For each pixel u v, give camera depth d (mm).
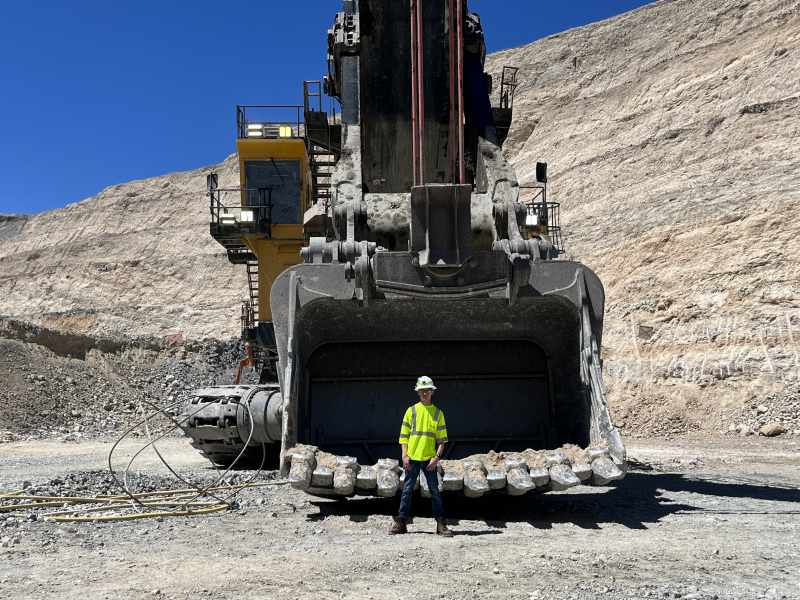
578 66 45531
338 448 7113
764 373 18891
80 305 55094
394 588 4027
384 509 6812
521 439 7207
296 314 6531
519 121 45438
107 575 4367
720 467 10852
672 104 33719
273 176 14375
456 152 8172
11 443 18109
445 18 8445
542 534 5535
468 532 5652
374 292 6410
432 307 6859
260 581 4191
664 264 24844
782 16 31500
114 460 13188
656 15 42500
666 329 22594
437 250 6043
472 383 7473
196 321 50188
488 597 3844
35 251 61875
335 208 7133
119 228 60906
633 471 10328
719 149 28156
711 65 33625
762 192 23641
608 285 26484
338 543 5270
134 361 31500
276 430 9633
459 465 5969
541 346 7551
